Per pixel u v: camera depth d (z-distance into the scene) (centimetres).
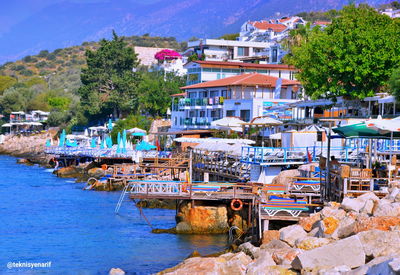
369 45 7244
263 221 4125
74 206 6425
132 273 3669
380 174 4322
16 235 4862
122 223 5350
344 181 3944
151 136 13500
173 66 19300
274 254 2986
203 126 11581
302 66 7944
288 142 6406
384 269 2312
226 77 12381
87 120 17700
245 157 6388
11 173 10806
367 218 3098
